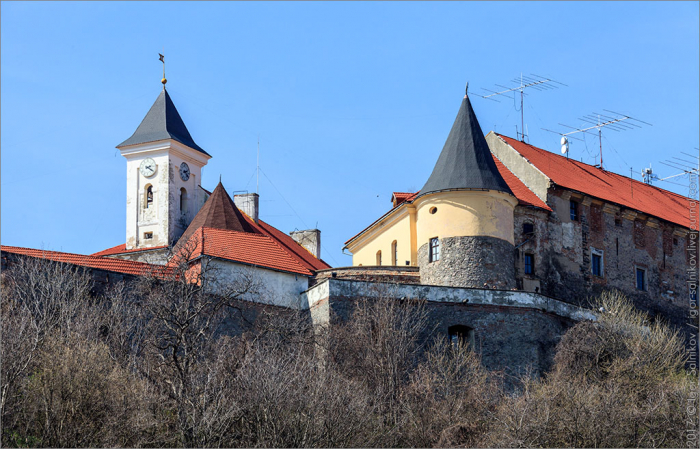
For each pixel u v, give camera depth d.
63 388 50.78
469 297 69.00
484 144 77.25
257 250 72.25
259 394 52.38
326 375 57.41
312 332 65.75
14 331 54.56
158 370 54.47
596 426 55.94
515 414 56.44
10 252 61.66
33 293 59.16
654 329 76.06
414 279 75.25
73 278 61.84
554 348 69.50
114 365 54.69
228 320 66.44
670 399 60.66
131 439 49.78
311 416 52.31
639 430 57.31
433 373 63.38
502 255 73.88
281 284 70.88
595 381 64.62
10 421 49.56
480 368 65.75
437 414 57.12
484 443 54.81
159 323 59.12
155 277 62.03
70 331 56.38
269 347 61.09
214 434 50.28
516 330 68.69
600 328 69.00
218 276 67.94
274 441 50.66
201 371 54.06
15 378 51.19
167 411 52.53
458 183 74.44
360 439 53.09
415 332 66.50
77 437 49.19
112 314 60.25
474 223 73.62
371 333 64.56
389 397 60.34
